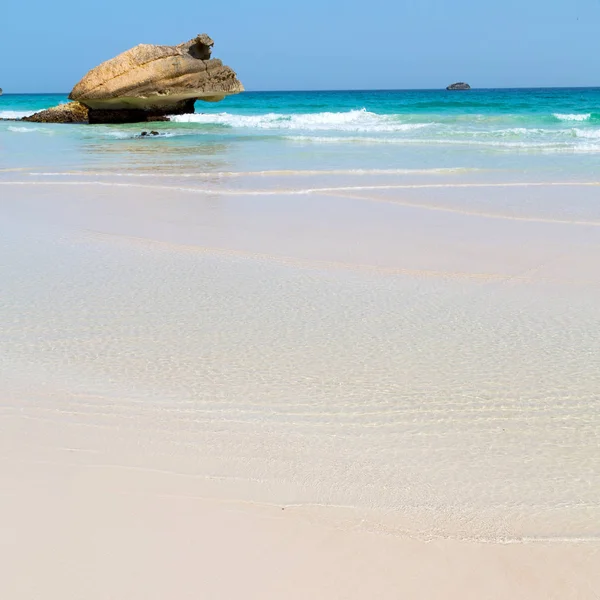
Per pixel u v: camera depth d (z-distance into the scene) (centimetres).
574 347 564
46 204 1187
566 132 2631
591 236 940
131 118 4062
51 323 622
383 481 378
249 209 1138
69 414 455
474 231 974
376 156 1898
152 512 344
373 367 527
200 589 290
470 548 320
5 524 332
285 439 423
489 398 477
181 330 604
